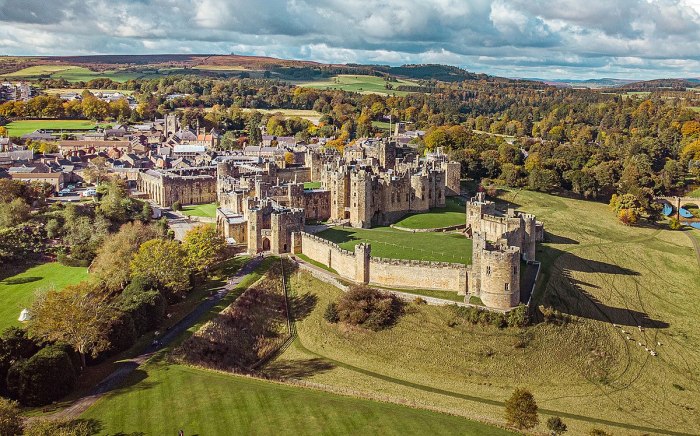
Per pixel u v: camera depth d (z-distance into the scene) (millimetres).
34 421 111312
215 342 157750
